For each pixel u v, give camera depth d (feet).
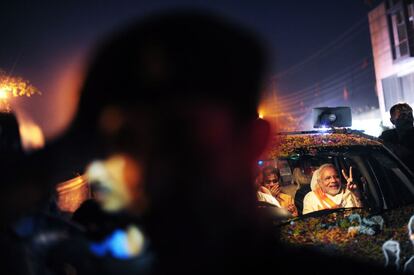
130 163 3.14
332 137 12.26
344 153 11.73
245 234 3.22
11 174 3.51
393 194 10.91
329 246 7.40
